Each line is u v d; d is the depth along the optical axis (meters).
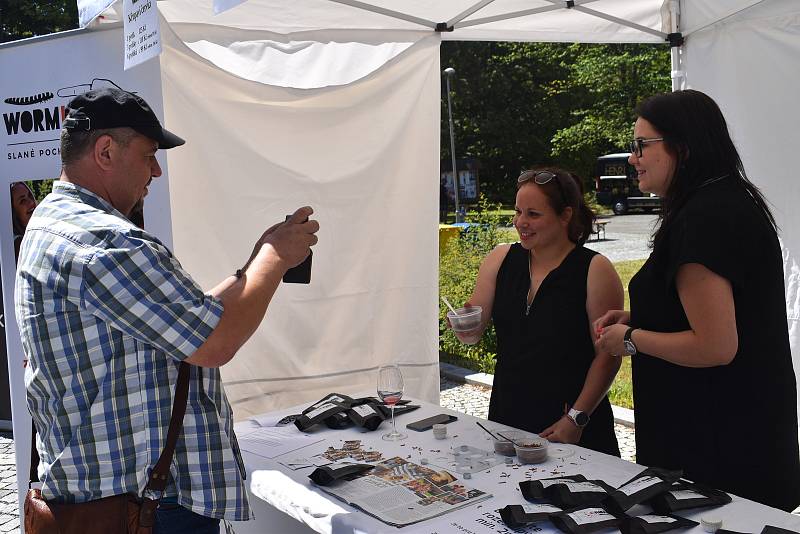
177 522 1.79
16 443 2.96
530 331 2.67
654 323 2.13
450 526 1.78
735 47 3.64
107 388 1.66
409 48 3.73
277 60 3.62
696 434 2.07
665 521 1.68
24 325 1.68
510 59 30.20
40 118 2.86
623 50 21.52
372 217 3.72
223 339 1.67
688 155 2.04
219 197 3.30
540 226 2.65
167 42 3.09
